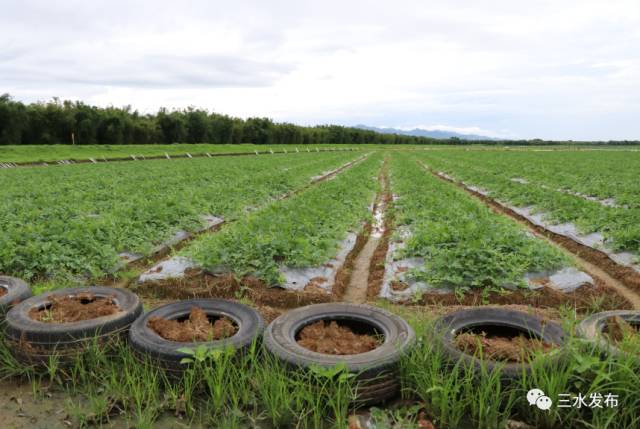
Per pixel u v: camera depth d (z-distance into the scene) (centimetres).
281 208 1267
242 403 423
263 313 648
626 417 373
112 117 5772
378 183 2348
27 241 883
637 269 823
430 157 5044
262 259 790
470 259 775
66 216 1176
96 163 3459
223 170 2680
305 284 750
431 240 913
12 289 585
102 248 863
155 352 448
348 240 1037
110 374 461
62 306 539
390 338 462
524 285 711
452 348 436
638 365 392
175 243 1044
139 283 771
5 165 3084
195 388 442
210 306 539
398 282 757
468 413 408
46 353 469
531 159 4238
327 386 409
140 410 410
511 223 1141
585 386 392
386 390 422
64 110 5441
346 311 518
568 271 761
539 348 427
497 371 390
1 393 457
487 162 3806
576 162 3669
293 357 427
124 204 1343
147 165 3169
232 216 1318
